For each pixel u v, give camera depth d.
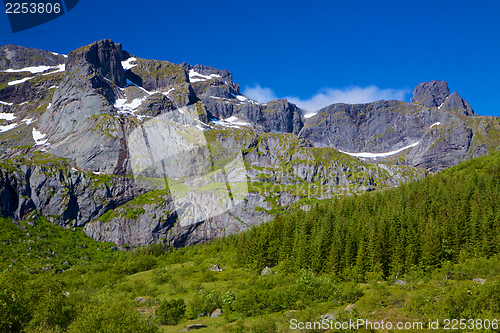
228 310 72.94
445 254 95.69
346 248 99.00
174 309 72.69
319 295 73.88
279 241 120.62
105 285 113.62
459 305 53.16
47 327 58.44
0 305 54.66
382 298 66.44
